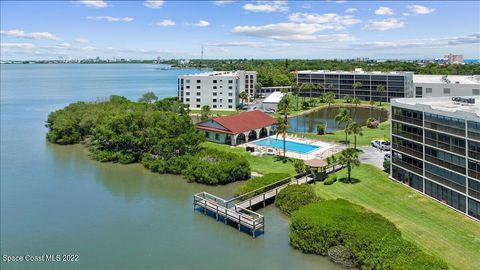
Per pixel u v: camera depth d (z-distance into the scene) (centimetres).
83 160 8369
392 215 4747
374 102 17175
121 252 4281
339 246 3931
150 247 4400
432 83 10669
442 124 4947
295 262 4003
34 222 5103
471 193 4544
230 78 15212
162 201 5906
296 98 17550
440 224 4441
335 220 4197
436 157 5097
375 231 3916
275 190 5816
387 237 3781
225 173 6631
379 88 16600
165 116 8650
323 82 19050
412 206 4997
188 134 7850
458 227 4347
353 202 5216
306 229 4219
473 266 3569
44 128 12262
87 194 6228
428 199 5203
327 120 13488
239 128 9256
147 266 3978
